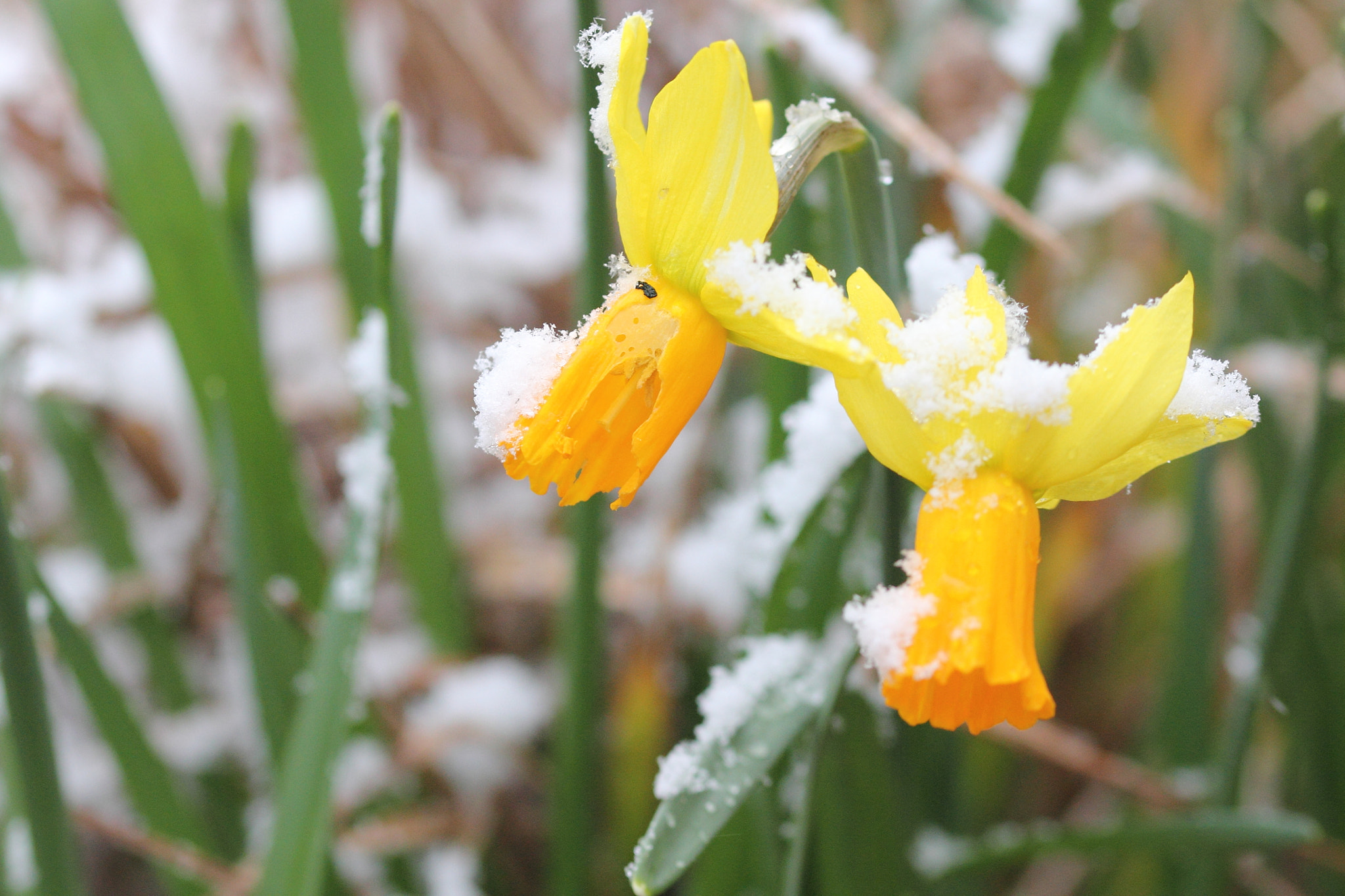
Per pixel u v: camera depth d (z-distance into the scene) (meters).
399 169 0.48
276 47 0.94
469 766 0.69
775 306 0.43
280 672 0.53
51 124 0.86
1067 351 0.83
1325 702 0.59
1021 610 0.43
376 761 0.63
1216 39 0.94
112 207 0.86
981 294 0.44
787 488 0.50
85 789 0.71
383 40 0.99
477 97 0.98
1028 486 0.44
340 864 0.62
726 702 0.46
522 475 0.44
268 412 0.55
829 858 0.49
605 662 0.74
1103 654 0.80
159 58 0.88
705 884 0.54
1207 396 0.43
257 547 0.53
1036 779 0.75
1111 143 0.81
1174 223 0.72
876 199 0.46
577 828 0.57
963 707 0.43
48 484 0.82
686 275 0.44
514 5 1.08
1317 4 1.03
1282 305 0.68
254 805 0.68
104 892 0.73
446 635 0.69
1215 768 0.55
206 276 0.54
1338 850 0.56
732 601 0.66
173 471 0.80
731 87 0.43
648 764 0.62
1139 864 0.64
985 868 0.52
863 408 0.44
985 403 0.43
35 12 0.89
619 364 0.44
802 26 0.52
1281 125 0.88
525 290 0.92
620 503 0.43
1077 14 0.52
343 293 0.76
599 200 0.51
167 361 0.79
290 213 0.84
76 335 0.67
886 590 0.43
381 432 0.49
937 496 0.44
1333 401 0.51
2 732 0.54
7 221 0.69
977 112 0.98
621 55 0.43
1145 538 0.81
